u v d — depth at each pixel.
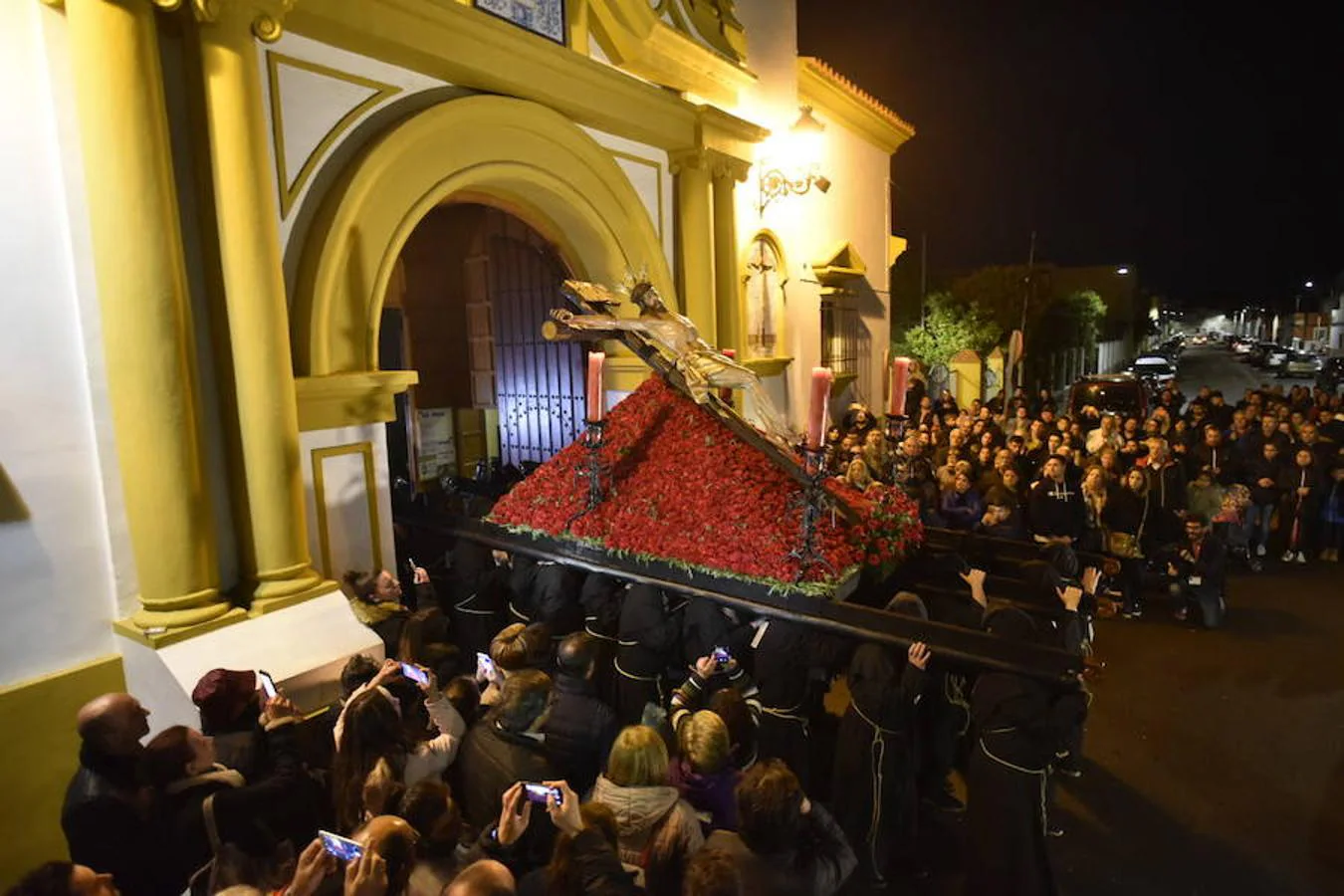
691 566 5.00
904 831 4.22
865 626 4.26
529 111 6.73
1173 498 8.01
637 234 8.19
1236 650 6.88
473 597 5.88
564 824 2.60
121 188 4.13
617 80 7.47
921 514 7.64
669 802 3.03
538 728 3.66
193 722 4.25
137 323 4.23
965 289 25.80
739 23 9.55
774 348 10.97
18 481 4.17
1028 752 3.60
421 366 10.43
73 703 4.37
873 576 5.07
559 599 5.33
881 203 15.05
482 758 3.34
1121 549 7.60
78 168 4.25
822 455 4.66
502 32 6.24
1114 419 10.34
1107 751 5.38
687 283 9.00
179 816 2.96
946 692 4.58
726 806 3.36
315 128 5.45
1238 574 8.87
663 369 6.01
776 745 4.41
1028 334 26.02
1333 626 7.32
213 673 3.49
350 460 5.76
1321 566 9.04
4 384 4.11
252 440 4.80
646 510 5.48
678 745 3.55
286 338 4.88
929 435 10.79
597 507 5.68
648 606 4.89
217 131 4.54
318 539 5.55
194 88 4.55
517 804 2.70
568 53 6.86
